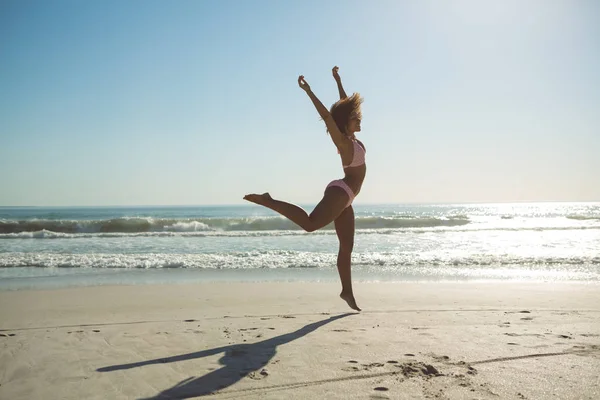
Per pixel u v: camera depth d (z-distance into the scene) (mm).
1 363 3377
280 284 7664
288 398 2625
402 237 17938
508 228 22922
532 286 7441
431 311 5328
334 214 4234
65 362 3389
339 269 5156
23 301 6133
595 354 3432
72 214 49594
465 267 9930
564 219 34188
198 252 12938
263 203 4078
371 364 3234
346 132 4523
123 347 3789
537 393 2662
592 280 8320
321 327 4465
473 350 3562
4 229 20953
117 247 14344
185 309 5594
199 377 3012
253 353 3553
